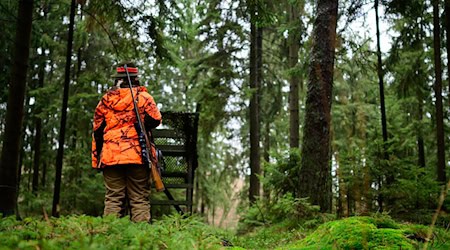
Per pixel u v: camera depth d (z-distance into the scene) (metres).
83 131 15.48
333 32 8.31
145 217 4.48
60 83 16.67
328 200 7.95
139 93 4.59
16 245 2.40
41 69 15.89
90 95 13.88
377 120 16.81
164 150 7.19
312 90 8.21
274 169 9.30
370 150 8.67
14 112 8.18
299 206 7.53
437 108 12.13
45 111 14.74
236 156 19.86
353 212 4.61
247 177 19.69
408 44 11.72
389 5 10.40
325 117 8.11
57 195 8.20
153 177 4.45
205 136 16.27
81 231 2.89
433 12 11.76
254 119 15.76
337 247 3.01
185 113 7.22
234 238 5.32
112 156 4.40
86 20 9.88
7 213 7.89
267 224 8.41
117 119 4.49
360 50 10.67
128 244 2.82
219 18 14.75
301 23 12.86
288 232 6.72
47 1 12.72
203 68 15.92
